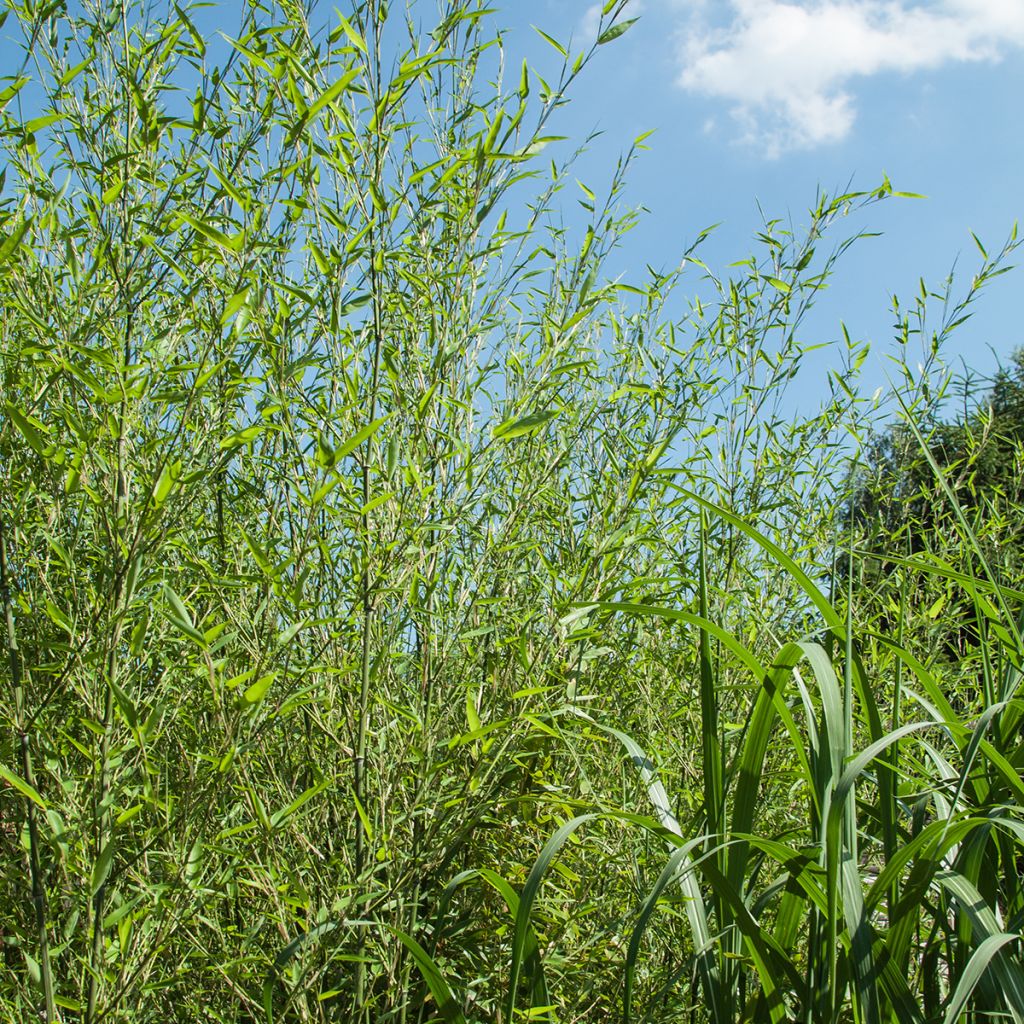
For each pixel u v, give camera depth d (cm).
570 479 273
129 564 159
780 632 284
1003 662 177
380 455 202
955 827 138
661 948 233
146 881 179
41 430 180
